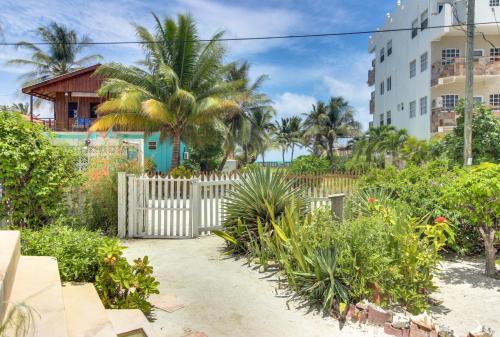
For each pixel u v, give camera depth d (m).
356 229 5.59
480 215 6.58
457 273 6.97
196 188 9.61
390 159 31.42
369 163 30.31
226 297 5.66
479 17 23.84
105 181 9.58
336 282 5.34
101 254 4.76
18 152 7.17
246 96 28.34
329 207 7.19
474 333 4.38
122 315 4.34
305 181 14.77
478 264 7.50
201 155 30.17
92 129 21.42
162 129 23.09
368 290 5.24
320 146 53.28
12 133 7.28
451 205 6.97
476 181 6.40
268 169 8.30
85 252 4.84
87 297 4.25
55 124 28.41
